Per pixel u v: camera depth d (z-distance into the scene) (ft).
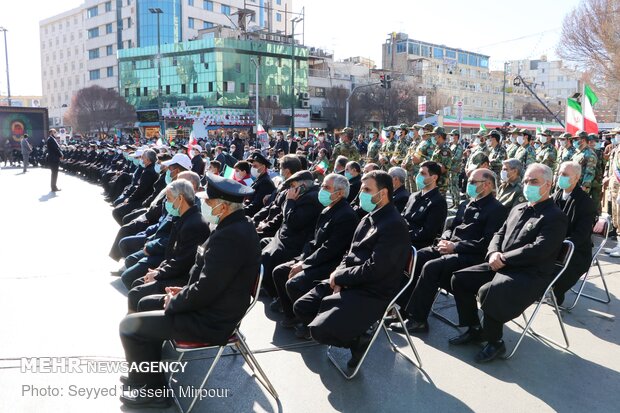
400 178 18.81
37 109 81.46
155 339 10.30
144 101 197.36
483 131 41.86
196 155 37.32
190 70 182.70
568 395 11.15
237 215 10.64
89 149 62.69
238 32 187.62
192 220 13.21
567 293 18.39
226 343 10.51
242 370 12.19
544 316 16.06
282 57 189.47
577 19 84.28
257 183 23.52
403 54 248.93
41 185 51.70
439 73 244.42
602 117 113.60
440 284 14.83
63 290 17.62
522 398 11.00
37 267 20.44
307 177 16.57
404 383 11.65
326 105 190.29
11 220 30.94
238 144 65.05
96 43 245.65
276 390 11.23
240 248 10.21
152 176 27.40
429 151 35.55
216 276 9.98
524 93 294.25
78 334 13.91
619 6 77.97
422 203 16.99
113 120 176.76
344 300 11.69
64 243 24.85
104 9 237.66
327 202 14.55
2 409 10.23
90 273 19.72
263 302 17.33
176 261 13.16
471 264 14.71
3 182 53.98
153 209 20.79
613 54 78.89
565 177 15.89
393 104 176.04
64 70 294.87
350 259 12.68
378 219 12.37
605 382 11.75
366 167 19.03
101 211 35.06
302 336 14.03
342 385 11.50
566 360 12.91
